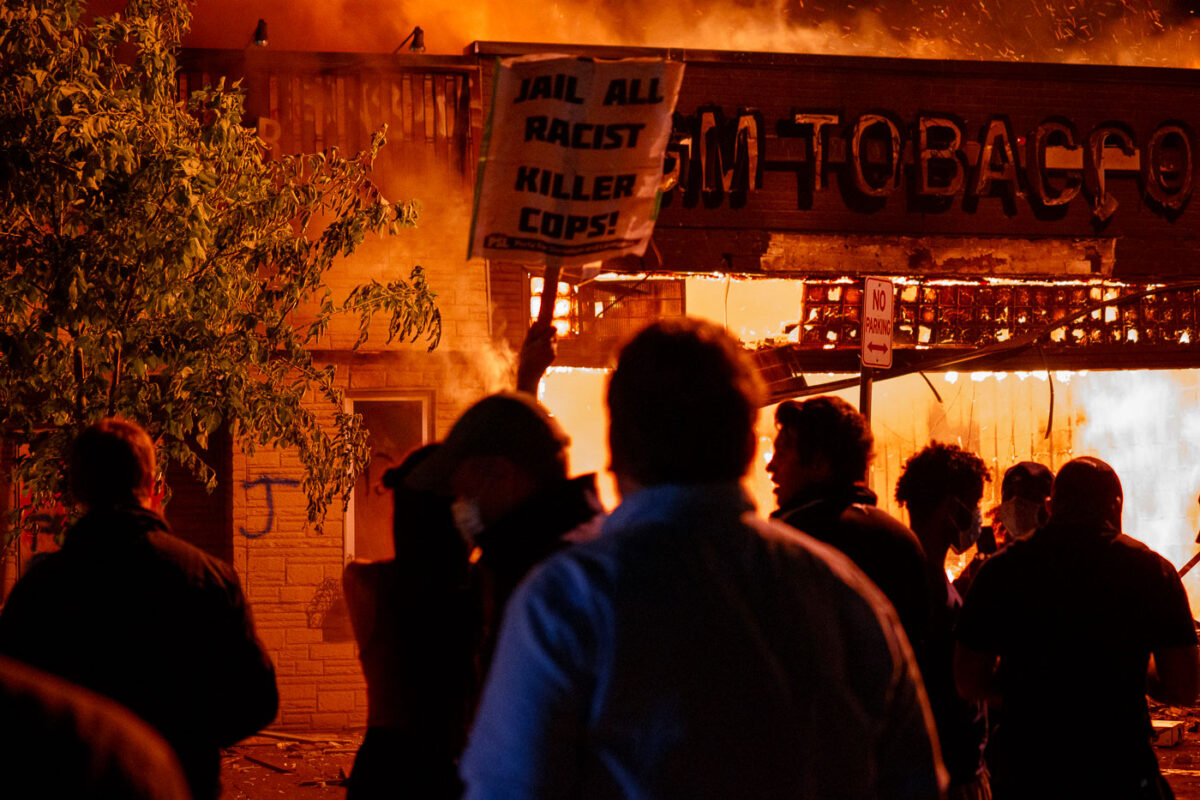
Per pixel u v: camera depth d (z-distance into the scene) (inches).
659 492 78.0
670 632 72.9
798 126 452.8
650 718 71.7
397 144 430.9
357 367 429.1
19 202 281.4
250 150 319.3
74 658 137.3
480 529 117.6
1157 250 481.4
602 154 132.9
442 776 123.5
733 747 72.4
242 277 303.7
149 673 138.3
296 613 423.5
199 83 418.3
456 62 434.3
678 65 133.1
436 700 124.3
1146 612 152.4
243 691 143.3
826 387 435.2
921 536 176.6
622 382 79.9
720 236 447.5
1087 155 474.0
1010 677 155.5
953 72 467.5
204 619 141.4
